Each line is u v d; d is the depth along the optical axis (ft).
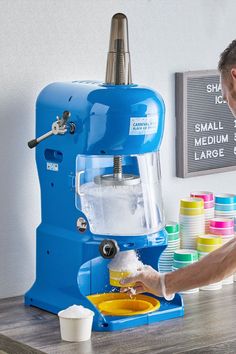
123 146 8.24
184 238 10.20
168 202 10.64
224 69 8.10
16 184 9.41
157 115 8.39
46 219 9.05
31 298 9.12
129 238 8.39
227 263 8.06
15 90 9.29
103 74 9.87
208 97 10.77
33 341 8.07
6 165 9.32
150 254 8.96
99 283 9.02
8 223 9.41
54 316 8.79
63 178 8.70
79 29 9.63
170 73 10.45
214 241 9.90
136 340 8.05
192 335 8.17
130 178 8.54
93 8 9.70
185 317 8.72
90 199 8.50
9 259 9.46
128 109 8.16
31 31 9.32
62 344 7.98
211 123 10.85
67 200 8.70
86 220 8.48
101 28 9.78
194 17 10.55
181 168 10.61
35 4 9.30
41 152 8.96
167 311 8.64
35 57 9.37
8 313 8.91
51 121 8.77
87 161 8.62
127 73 8.55
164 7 10.27
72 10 9.55
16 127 9.34
